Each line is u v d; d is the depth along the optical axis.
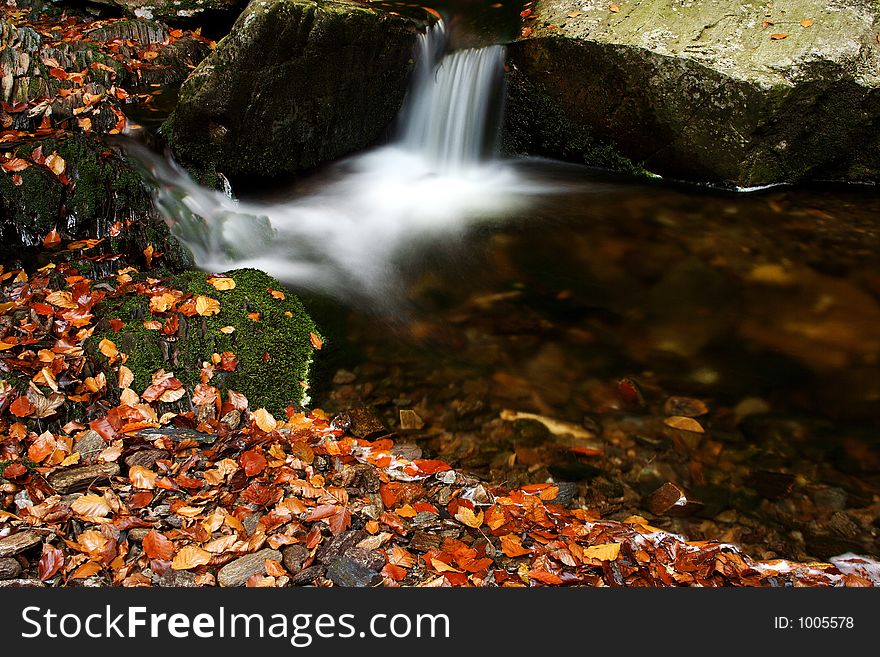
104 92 5.67
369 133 6.62
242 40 5.27
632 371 4.40
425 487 3.32
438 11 7.21
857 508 3.44
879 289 5.22
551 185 6.73
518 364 4.40
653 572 2.89
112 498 2.90
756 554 3.19
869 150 6.49
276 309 4.23
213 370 3.73
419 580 2.74
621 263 5.53
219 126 5.61
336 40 5.66
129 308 3.85
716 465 3.70
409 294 5.08
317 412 3.84
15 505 2.84
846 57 6.04
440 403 4.03
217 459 3.26
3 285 4.16
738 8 6.45
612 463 3.68
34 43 5.69
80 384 3.47
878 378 4.39
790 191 6.53
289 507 2.97
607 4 6.83
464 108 7.02
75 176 4.80
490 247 5.69
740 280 5.35
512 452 3.72
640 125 6.64
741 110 6.09
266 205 5.95
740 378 4.37
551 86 6.88
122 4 7.48
